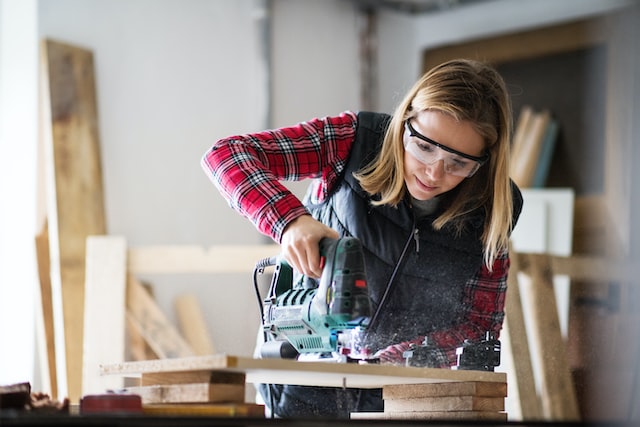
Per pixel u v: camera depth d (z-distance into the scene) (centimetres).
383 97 604
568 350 437
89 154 454
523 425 200
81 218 443
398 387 230
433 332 246
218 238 518
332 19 586
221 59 525
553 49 578
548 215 550
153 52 493
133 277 442
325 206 255
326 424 175
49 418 156
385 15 609
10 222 452
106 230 455
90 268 430
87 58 462
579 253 555
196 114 511
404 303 247
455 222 246
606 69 561
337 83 586
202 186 513
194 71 512
